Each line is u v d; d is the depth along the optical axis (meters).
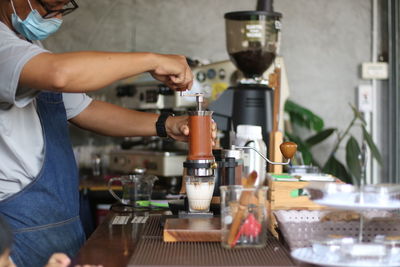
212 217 2.10
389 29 5.09
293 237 1.82
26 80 1.97
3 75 1.97
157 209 2.71
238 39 3.26
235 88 3.21
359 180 4.60
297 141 4.62
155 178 2.81
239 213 1.77
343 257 1.64
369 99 5.14
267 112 3.20
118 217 2.49
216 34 5.17
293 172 2.90
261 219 1.79
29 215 2.33
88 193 3.89
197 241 1.87
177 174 4.13
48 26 2.23
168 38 5.18
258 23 3.22
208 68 4.18
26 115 2.35
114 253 1.84
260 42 3.23
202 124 2.09
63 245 2.40
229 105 3.19
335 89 5.18
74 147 5.16
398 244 1.76
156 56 2.08
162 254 1.71
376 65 5.09
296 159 3.71
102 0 5.18
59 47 5.17
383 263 1.61
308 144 4.83
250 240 1.78
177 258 1.67
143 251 1.75
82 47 5.18
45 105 2.46
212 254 1.71
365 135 4.71
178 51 5.18
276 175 2.33
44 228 2.35
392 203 1.65
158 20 5.18
